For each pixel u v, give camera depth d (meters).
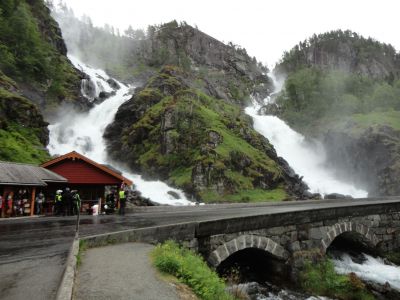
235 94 144.25
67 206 26.02
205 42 189.38
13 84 60.69
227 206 37.81
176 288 8.22
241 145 73.69
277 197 61.00
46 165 29.50
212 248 15.88
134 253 11.41
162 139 70.62
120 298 7.13
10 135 46.62
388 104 122.69
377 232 26.80
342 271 21.86
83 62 139.38
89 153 72.75
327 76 151.88
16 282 8.47
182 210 32.22
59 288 7.39
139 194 52.94
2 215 23.19
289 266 19.03
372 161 82.50
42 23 95.19
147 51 173.12
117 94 101.19
